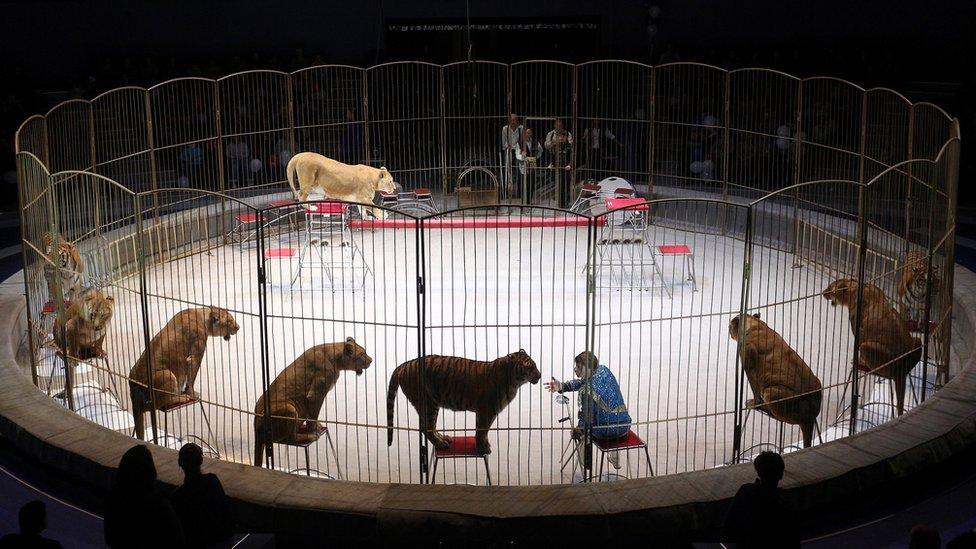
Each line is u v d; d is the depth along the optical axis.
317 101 22.16
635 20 22.11
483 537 7.12
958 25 20.56
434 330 12.54
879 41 21.12
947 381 10.77
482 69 22.72
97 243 12.04
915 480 8.45
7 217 19.28
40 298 11.84
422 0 22.39
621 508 7.24
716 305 13.66
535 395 10.57
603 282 14.61
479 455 8.48
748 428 9.90
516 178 19.81
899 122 17.81
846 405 10.59
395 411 10.22
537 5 22.14
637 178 21.23
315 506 7.35
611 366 11.34
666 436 9.10
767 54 21.27
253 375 11.25
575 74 18.16
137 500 5.70
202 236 17.44
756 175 19.84
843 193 18.28
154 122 21.11
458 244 16.97
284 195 19.28
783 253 16.47
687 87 21.03
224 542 7.39
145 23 22.39
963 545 5.46
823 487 7.73
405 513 7.21
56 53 22.27
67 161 15.35
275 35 22.70
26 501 8.31
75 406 10.63
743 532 6.00
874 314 10.11
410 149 22.56
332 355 9.07
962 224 17.30
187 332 9.72
